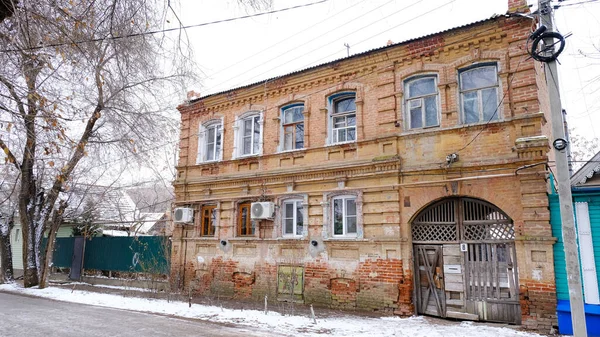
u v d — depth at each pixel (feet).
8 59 23.54
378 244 38.91
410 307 36.37
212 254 51.26
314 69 45.78
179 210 54.03
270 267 45.83
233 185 50.78
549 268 30.63
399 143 39.47
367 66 42.65
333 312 38.52
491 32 36.17
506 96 34.68
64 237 77.61
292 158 46.42
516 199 32.83
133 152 41.06
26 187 59.06
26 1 21.45
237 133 52.42
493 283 33.83
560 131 22.24
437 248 36.94
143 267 57.41
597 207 30.25
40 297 49.65
